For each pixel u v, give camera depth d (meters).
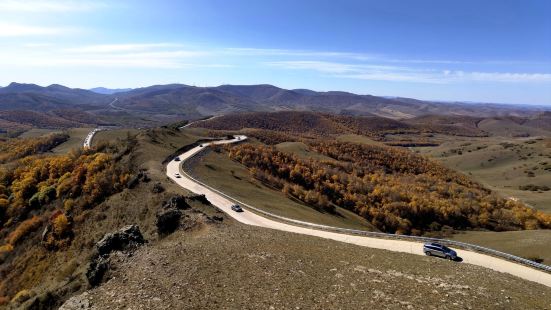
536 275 30.20
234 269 23.94
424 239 39.44
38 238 50.59
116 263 26.47
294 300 19.86
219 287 21.31
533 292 22.77
